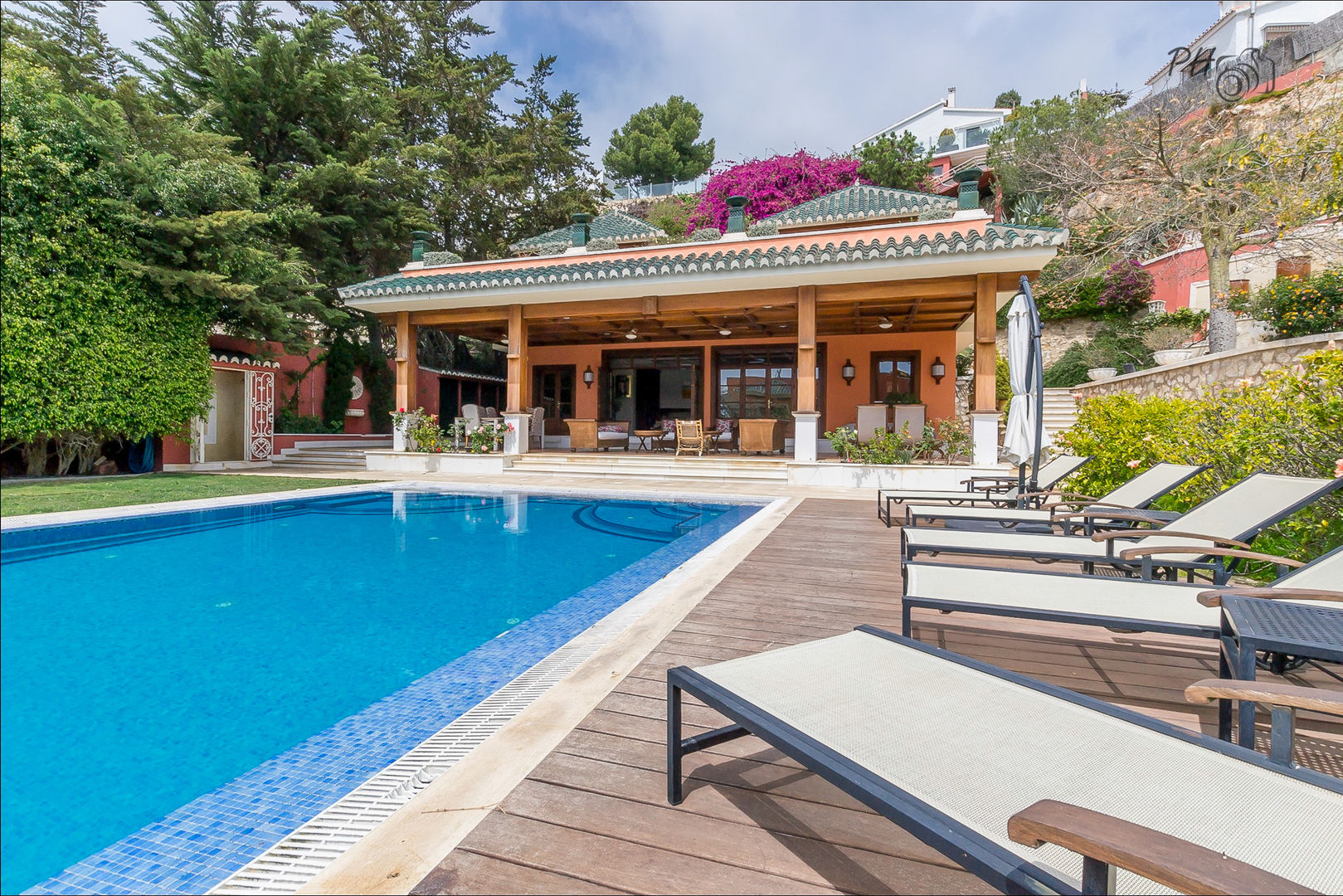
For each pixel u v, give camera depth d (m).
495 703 2.52
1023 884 1.04
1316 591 2.20
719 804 1.76
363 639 3.71
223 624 4.00
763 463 11.79
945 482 10.07
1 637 3.76
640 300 12.13
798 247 10.45
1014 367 5.89
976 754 1.46
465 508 8.91
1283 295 11.07
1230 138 13.70
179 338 11.74
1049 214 19.81
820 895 1.40
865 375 16.03
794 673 1.90
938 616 3.56
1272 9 26.33
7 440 10.27
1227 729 2.09
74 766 2.31
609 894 1.40
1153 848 0.91
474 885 1.43
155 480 10.58
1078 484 7.47
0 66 9.55
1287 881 0.84
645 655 2.93
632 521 7.96
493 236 23.66
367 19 22.56
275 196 15.70
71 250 10.13
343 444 16.97
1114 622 2.24
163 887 1.67
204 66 15.52
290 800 2.09
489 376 23.11
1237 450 5.28
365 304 13.05
